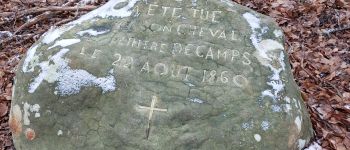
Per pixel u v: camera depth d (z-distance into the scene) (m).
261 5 3.48
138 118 2.01
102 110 2.04
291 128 2.06
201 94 2.07
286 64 2.27
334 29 3.20
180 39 2.24
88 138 2.02
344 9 3.41
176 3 2.38
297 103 2.17
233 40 2.26
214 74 2.13
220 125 2.00
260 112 2.05
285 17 3.35
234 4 2.43
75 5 3.40
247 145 1.98
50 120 2.08
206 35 2.26
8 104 2.55
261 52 2.24
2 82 2.71
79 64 2.14
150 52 2.19
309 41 3.11
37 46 2.29
